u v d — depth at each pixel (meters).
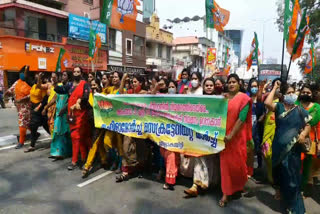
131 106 4.17
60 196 3.63
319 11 15.32
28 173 4.45
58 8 19.72
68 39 19.31
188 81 5.29
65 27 19.78
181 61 34.00
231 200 3.65
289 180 3.14
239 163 3.44
